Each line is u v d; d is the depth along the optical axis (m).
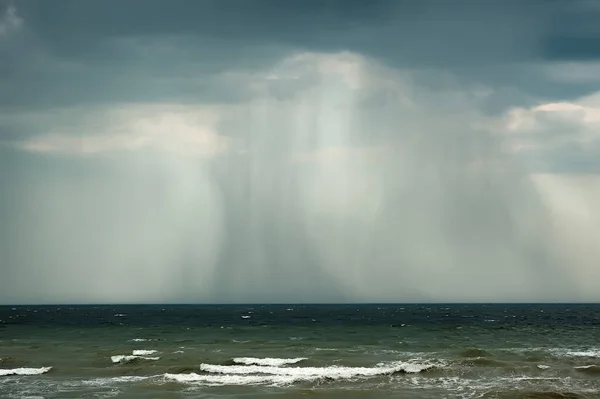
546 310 179.75
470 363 36.59
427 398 27.12
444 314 139.25
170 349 46.19
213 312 161.62
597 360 38.06
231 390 29.34
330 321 97.94
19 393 28.48
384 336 59.78
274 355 42.12
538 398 27.02
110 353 42.84
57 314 142.25
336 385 30.62
